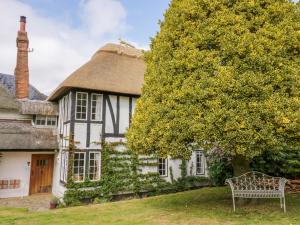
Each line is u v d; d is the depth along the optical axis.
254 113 6.50
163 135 7.29
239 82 6.63
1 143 13.84
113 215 7.75
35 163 15.84
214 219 6.80
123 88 14.72
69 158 13.10
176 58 7.76
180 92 7.21
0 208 9.87
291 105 6.59
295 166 11.34
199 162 17.52
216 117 6.52
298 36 7.24
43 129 16.20
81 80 13.61
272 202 8.59
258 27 7.31
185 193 11.81
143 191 15.07
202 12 7.80
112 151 14.26
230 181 7.82
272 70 6.84
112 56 16.11
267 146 6.66
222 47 7.17
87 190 13.35
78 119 13.62
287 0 7.87
